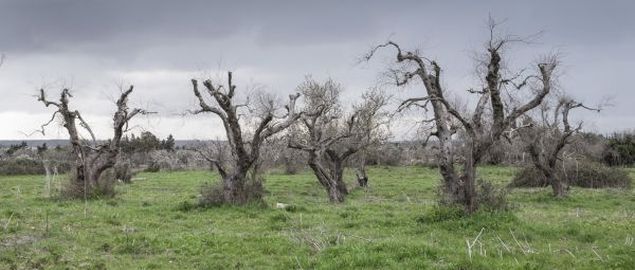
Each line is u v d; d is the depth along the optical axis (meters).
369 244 16.81
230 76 30.09
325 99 46.00
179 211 27.73
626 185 45.59
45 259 16.11
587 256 16.41
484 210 22.81
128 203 31.73
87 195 33.41
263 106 39.66
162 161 77.00
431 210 23.81
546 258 15.98
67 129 35.06
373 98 49.94
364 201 35.16
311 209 28.70
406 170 64.69
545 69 26.59
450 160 26.72
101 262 16.16
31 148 87.75
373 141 43.75
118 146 35.53
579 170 45.97
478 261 15.02
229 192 29.80
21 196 36.44
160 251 17.91
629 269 14.82
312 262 15.83
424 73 27.58
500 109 25.55
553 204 33.03
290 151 56.94
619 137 70.25
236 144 29.84
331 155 39.12
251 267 15.92
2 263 15.71
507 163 65.56
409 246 16.38
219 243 18.64
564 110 36.50
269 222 24.27
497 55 25.31
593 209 30.58
